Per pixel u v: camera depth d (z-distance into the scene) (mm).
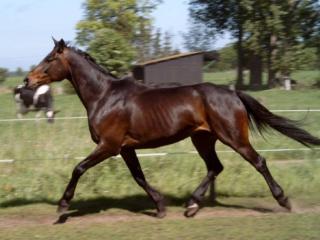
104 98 6848
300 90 35156
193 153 9633
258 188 8414
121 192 8383
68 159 9547
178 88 6945
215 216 7090
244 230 6273
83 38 37062
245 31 38625
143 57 42125
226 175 8648
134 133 6824
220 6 43312
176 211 7402
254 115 7043
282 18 37969
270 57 39125
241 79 43250
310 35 40156
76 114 17109
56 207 7672
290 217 6855
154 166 9008
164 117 6762
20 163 9531
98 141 6848
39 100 16891
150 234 6207
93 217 7152
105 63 30266
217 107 6758
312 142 7023
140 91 6914
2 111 20641
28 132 12016
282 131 7023
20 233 6355
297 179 8750
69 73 6992
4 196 8156
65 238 6109
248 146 6855
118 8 38688
